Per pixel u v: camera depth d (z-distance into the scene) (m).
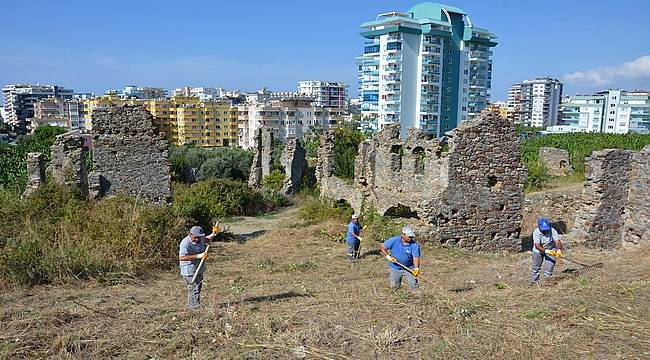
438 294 8.68
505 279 11.93
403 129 73.56
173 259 13.84
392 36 72.31
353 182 26.88
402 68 72.50
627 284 9.13
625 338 6.46
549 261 10.85
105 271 11.70
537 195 22.05
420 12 77.06
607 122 110.25
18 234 12.55
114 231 13.44
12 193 16.23
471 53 77.25
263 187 37.34
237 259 15.02
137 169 18.08
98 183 17.62
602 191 16.47
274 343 6.70
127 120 17.91
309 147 52.56
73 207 14.99
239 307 8.48
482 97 80.25
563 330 6.77
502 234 17.75
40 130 65.06
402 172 21.19
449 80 76.25
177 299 9.62
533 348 6.23
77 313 8.11
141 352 6.60
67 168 18.92
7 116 184.75
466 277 12.47
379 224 19.17
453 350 6.24
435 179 18.56
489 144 17.31
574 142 48.38
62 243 12.03
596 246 16.55
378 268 13.73
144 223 14.07
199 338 6.96
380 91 75.75
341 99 163.00
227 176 45.94
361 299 8.58
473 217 17.34
